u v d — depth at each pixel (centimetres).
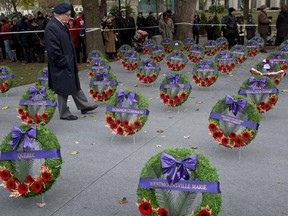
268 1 5203
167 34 1836
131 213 375
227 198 398
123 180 449
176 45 1605
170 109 765
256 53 1481
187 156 318
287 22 1714
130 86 1005
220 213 366
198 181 312
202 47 1401
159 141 579
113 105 571
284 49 1202
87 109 739
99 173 470
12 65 1495
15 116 742
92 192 421
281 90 910
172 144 564
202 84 929
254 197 400
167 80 737
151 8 3369
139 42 1800
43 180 376
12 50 1698
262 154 518
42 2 3631
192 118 698
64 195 414
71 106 808
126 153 534
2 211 383
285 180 439
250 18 1931
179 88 732
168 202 321
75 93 707
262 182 435
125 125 562
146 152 536
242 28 1875
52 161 380
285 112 721
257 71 878
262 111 672
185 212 324
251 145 553
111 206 389
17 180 383
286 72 1128
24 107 637
